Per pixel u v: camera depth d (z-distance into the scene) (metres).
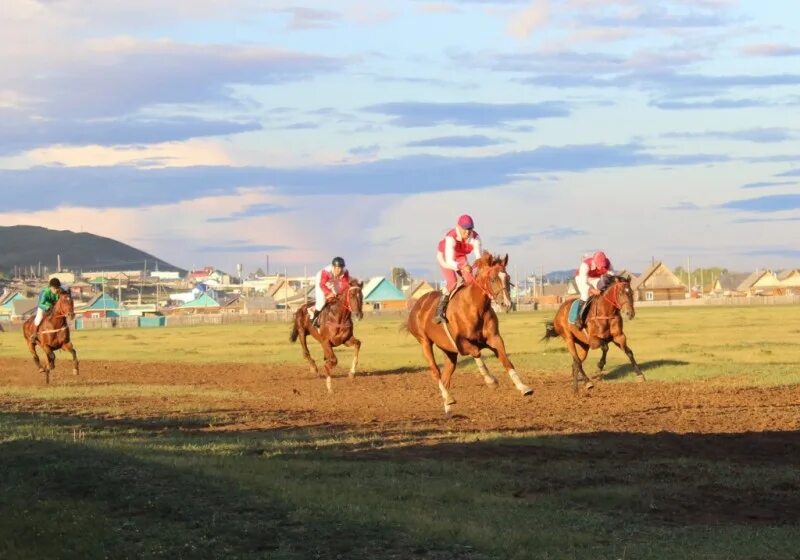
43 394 25.19
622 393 23.30
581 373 24.00
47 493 10.87
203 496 10.59
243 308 160.75
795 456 14.79
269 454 14.47
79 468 11.77
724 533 10.11
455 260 17.83
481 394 24.02
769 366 28.61
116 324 110.75
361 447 15.31
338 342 25.89
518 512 10.92
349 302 25.73
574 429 17.25
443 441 15.84
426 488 11.98
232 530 9.37
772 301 130.62
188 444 15.41
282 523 9.62
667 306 120.25
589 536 9.77
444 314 18.11
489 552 8.88
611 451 15.11
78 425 18.16
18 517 9.99
